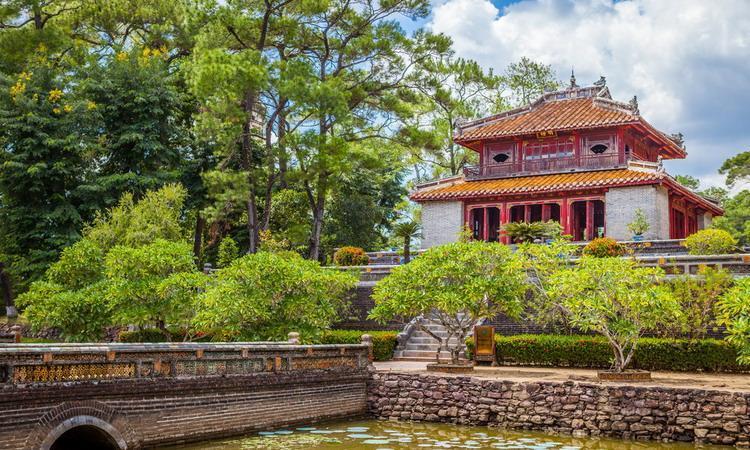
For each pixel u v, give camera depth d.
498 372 23.44
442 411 21.23
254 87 36.03
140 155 41.56
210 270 37.06
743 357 18.67
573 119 43.38
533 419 20.09
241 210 44.97
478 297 22.64
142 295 24.69
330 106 37.25
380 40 42.84
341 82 39.09
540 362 25.66
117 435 15.62
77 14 47.16
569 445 18.06
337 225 51.06
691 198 44.84
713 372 23.52
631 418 19.06
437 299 22.70
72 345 15.52
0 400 13.73
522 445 17.94
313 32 44.16
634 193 39.75
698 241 32.91
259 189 44.19
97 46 51.31
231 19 39.25
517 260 23.39
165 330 26.12
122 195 38.62
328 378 20.98
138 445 16.06
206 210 37.41
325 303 24.67
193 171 44.31
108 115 41.56
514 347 25.98
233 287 23.44
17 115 38.22
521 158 45.34
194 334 28.03
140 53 46.28
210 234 45.81
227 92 35.59
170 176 41.44
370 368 22.72
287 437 18.45
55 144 37.53
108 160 42.19
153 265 25.11
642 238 37.66
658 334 25.91
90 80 41.06
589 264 21.84
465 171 46.31
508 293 22.86
